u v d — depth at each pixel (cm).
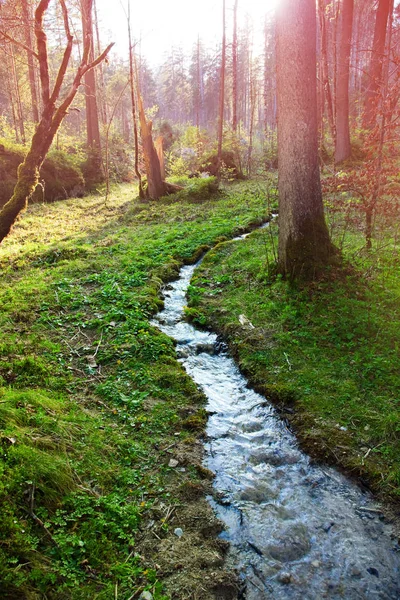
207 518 383
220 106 2134
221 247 1083
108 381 566
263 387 569
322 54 1977
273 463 455
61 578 306
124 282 883
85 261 1017
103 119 3294
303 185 756
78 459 412
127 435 476
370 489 417
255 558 351
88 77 2389
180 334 726
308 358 612
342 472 438
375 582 332
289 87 730
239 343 664
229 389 586
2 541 307
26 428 415
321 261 766
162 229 1320
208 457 462
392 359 578
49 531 334
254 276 863
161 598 307
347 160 1783
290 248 775
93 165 2359
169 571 332
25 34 1419
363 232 1005
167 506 393
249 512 395
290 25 709
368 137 864
